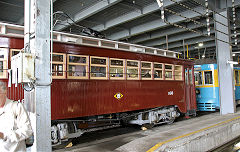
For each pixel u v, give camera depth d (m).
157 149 4.21
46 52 3.03
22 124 2.63
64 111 5.80
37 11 2.96
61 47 5.86
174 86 9.84
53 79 5.66
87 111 6.34
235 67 14.39
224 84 10.38
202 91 13.15
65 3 11.12
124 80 7.49
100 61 6.81
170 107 9.95
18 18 13.41
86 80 6.38
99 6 11.09
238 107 13.57
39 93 2.91
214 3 10.05
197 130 5.87
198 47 24.23
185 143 4.90
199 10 12.21
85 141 7.04
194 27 16.03
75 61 6.18
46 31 3.05
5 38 5.04
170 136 5.43
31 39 3.12
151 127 8.93
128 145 4.87
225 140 6.61
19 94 5.05
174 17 13.69
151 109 8.78
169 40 20.45
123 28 16.50
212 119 8.16
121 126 9.67
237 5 10.16
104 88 6.85
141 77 8.16
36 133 2.83
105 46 7.09
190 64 11.16
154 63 8.77
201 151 5.43
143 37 19.48
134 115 8.27
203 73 13.15
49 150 2.94
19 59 2.84
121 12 12.92
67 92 5.90
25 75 2.77
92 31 7.58
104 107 6.80
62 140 5.90
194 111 11.44
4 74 4.95
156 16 14.03
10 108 2.64
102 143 6.24
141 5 11.97
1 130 2.55
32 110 3.04
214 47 26.27
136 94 7.91
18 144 2.60
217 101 12.62
